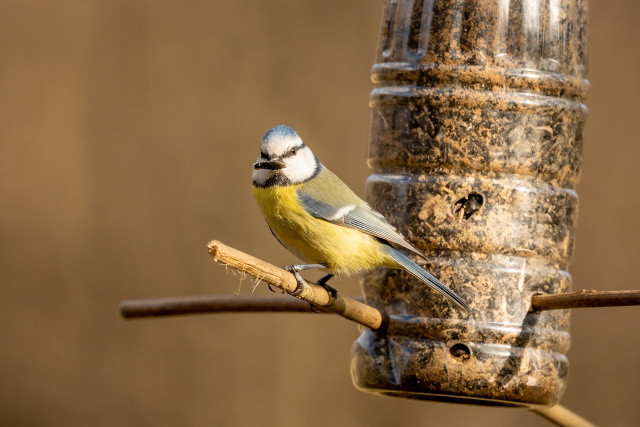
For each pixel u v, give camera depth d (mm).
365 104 15445
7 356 14578
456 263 7602
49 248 15070
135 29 15805
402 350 7641
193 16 15789
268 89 15539
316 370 14328
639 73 14758
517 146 7590
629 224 14266
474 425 13781
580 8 7891
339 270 7766
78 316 14828
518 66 7590
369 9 15672
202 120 15492
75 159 15391
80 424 14430
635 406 13766
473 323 7496
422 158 7688
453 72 7602
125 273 14992
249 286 14844
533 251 7594
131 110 15570
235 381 14344
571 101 7770
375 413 14070
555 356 7641
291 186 7754
